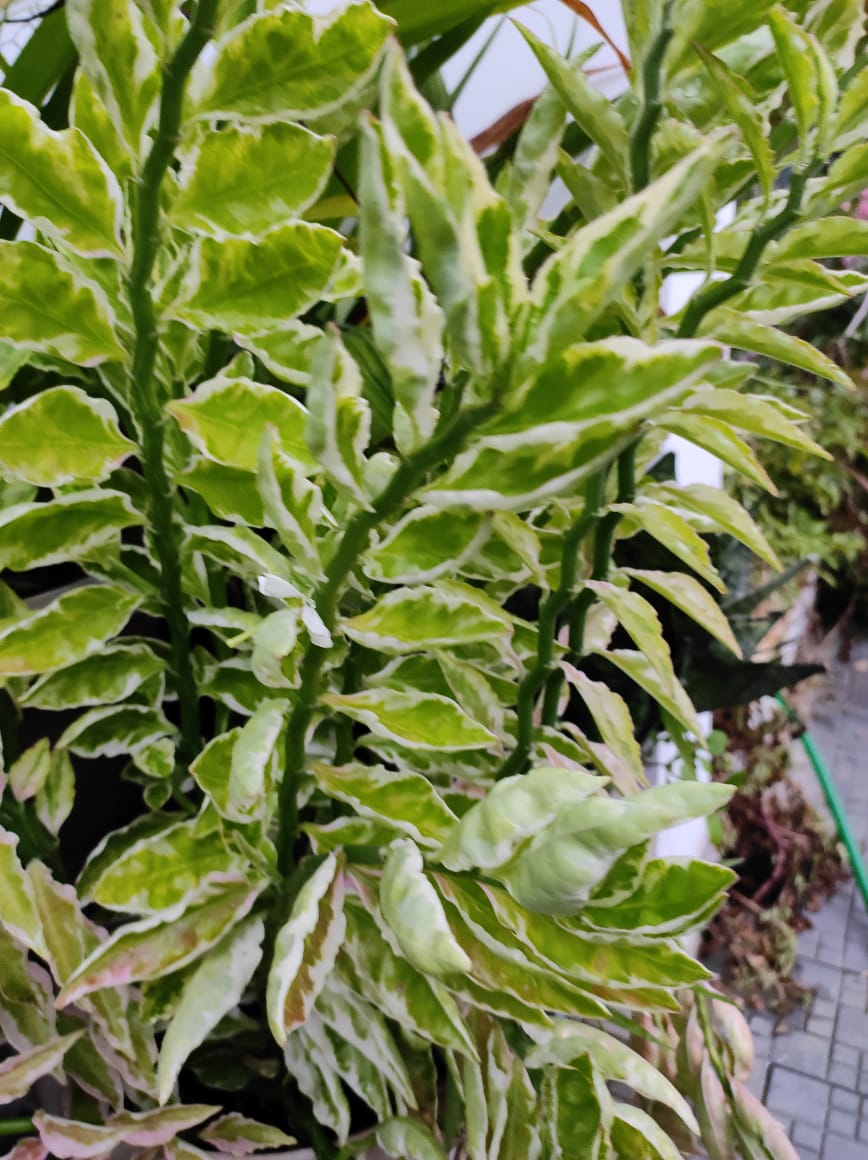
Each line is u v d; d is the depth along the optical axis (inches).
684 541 13.6
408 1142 14.8
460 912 12.7
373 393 17.3
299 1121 17.8
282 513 9.9
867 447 54.5
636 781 16.7
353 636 11.4
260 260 11.1
